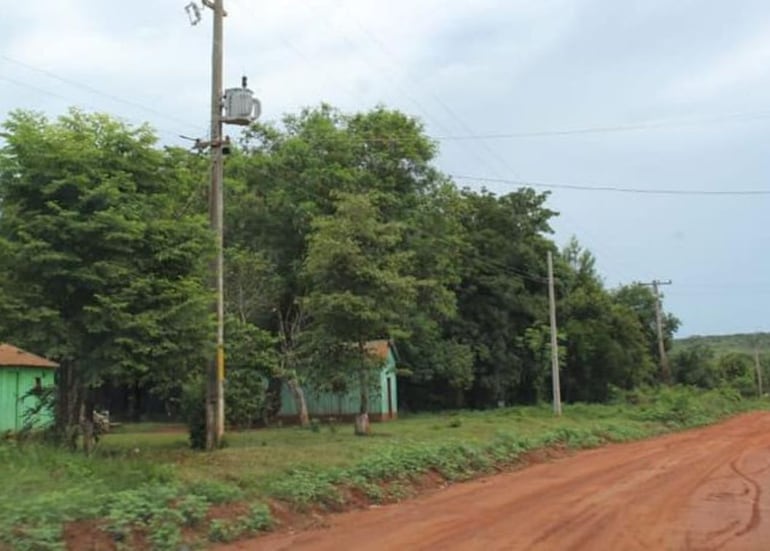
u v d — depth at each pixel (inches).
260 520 482.6
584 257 2859.3
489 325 2074.3
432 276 1608.0
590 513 541.6
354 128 1636.3
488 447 918.4
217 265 792.9
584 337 2338.8
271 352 1189.7
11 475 478.3
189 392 839.7
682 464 898.1
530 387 2310.5
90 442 682.8
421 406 1979.6
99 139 678.5
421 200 1631.4
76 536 391.2
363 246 1063.6
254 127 1585.9
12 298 617.0
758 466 864.9
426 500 624.7
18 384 1075.9
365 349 1075.3
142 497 450.9
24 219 621.6
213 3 850.8
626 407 2020.2
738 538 446.6
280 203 1445.6
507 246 2143.2
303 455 698.2
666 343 3390.7
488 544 433.7
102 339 636.1
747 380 3885.3
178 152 727.7
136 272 650.8
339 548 424.8
